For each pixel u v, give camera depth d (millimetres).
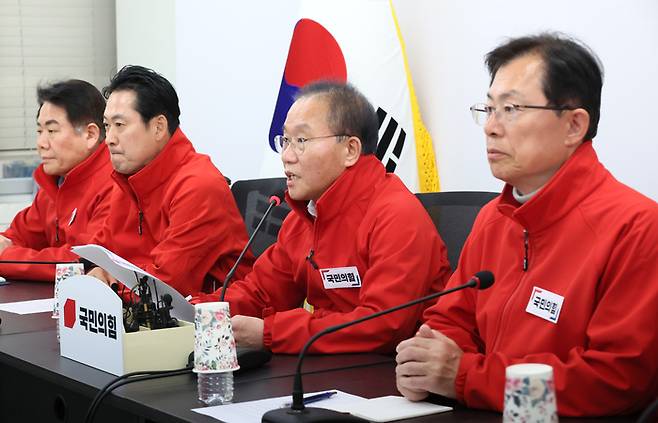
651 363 1757
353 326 2375
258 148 4680
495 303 2014
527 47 1930
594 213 1882
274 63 4570
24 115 5352
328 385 2064
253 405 1884
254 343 2420
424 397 1904
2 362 2521
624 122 3006
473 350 2094
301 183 2559
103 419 2170
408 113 3604
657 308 1759
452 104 3641
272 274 2805
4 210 5203
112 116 3311
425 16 3744
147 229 3412
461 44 3584
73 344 2332
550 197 1902
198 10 4895
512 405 1378
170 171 3338
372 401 1911
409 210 2494
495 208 2133
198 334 1923
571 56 1896
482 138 3520
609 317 1792
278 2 4527
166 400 1941
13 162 5367
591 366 1767
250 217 3424
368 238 2516
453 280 2193
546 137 1899
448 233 2754
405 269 2420
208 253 3221
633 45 2961
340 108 2547
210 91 4895
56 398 2346
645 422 1459
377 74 3588
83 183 3945
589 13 3090
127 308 2332
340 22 3629
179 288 3160
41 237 4234
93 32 5465
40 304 3201
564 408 1768
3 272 3816
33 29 5340
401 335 2420
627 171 3010
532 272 1948
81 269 2846
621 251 1811
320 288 2621
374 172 2580
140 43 5234
